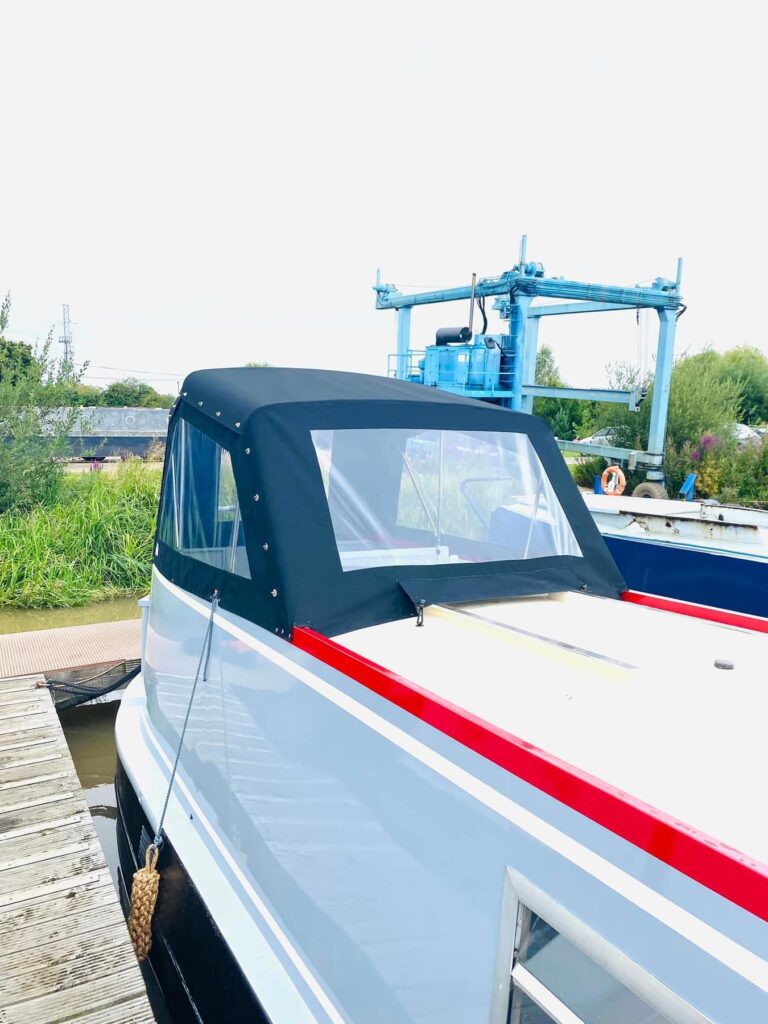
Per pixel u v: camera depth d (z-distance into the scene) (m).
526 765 1.51
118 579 9.98
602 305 13.92
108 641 6.68
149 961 3.20
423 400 3.06
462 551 2.86
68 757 4.52
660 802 1.40
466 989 1.66
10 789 4.13
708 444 18.52
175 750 3.25
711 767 1.53
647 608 2.77
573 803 1.42
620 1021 1.34
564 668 2.07
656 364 14.06
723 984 1.16
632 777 1.49
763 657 2.18
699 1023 1.18
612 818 1.34
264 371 3.33
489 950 1.60
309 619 2.33
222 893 2.64
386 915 1.89
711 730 1.70
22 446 11.16
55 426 11.97
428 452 2.89
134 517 10.64
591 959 1.36
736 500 18.03
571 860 1.40
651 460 13.34
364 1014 1.98
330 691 2.09
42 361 11.88
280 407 2.67
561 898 1.42
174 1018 2.95
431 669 2.05
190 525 3.08
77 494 11.48
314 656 2.17
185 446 3.20
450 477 2.92
